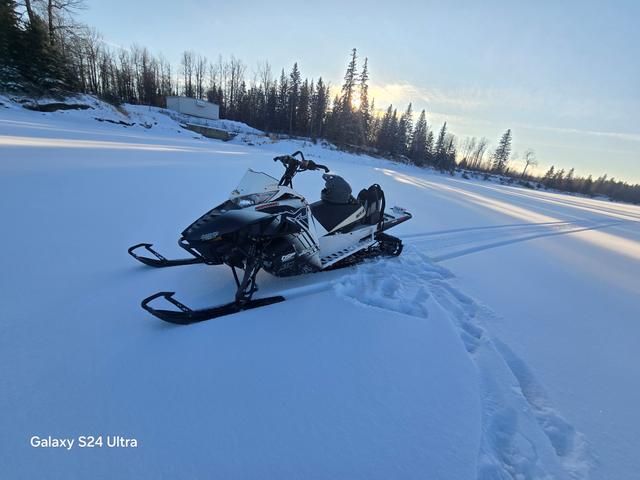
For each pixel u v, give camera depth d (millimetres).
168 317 2252
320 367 2127
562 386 2287
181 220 4309
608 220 12672
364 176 14195
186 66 58969
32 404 1602
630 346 2928
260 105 57688
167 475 1365
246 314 2625
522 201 15625
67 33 26562
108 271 2916
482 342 2656
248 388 1876
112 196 4812
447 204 9875
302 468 1460
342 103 49844
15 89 21938
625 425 1999
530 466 1652
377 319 2762
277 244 2871
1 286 2455
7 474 1295
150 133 25125
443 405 1929
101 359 1940
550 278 4461
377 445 1619
